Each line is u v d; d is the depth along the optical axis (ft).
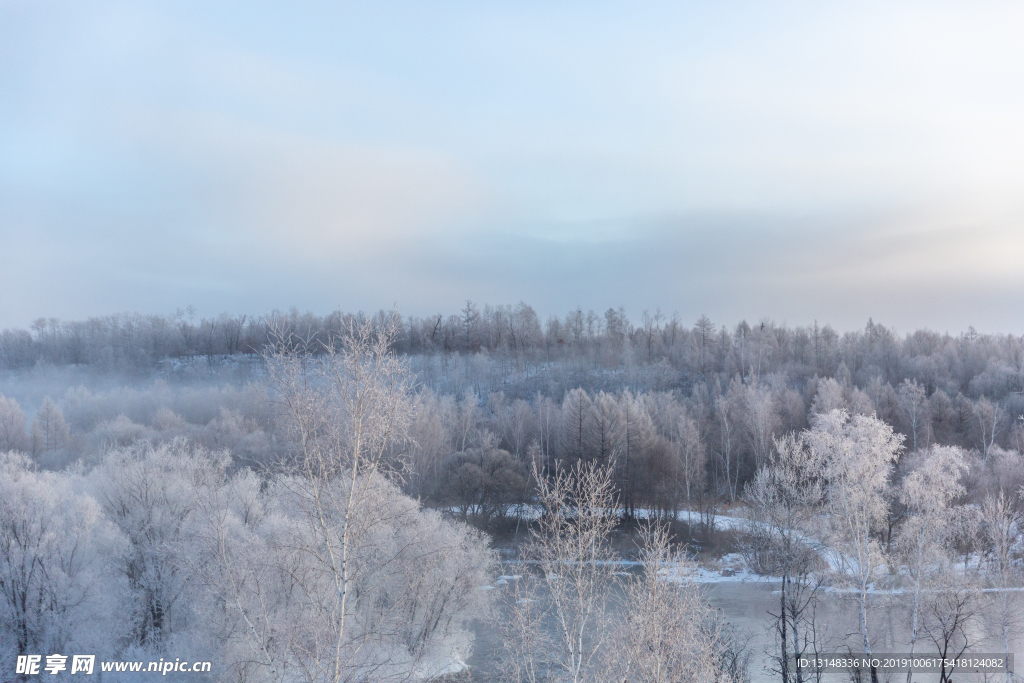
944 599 110.42
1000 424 281.33
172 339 522.47
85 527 118.93
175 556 109.09
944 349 474.49
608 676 75.15
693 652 73.31
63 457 235.20
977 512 121.49
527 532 189.37
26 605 111.65
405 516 96.27
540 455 245.86
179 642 105.40
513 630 91.04
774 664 114.73
